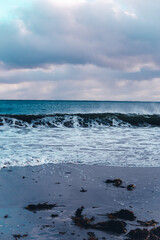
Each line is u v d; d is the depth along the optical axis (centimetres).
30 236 401
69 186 672
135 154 1100
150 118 2625
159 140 1528
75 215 490
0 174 768
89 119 2459
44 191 631
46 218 475
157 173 810
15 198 580
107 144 1361
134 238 397
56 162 937
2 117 2300
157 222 459
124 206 539
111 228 428
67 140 1496
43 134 1762
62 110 5706
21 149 1192
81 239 396
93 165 902
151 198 589
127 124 2425
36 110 5681
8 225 439
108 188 660
